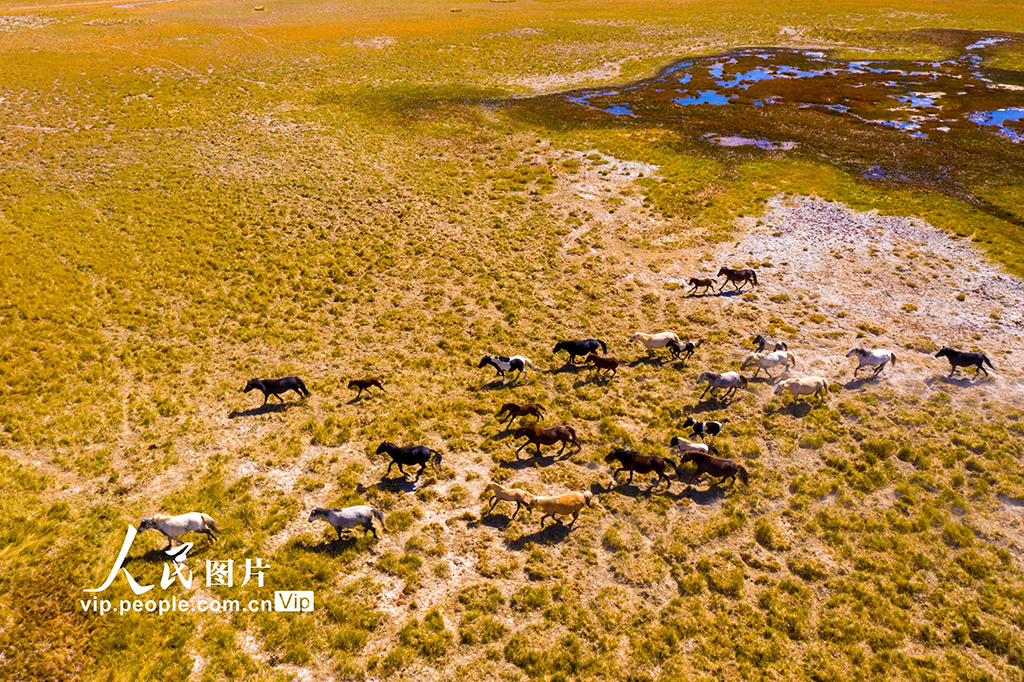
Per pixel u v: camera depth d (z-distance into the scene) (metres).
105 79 62.59
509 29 87.06
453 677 14.00
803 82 67.06
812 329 28.56
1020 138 50.22
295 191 42.56
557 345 26.03
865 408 23.11
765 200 41.41
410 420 22.75
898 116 56.47
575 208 41.03
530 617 15.51
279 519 18.22
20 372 24.44
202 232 36.69
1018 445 20.95
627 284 32.78
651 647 14.70
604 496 19.33
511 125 56.28
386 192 43.00
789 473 20.30
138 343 27.00
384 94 63.50
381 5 101.38
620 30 87.69
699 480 20.02
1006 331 27.83
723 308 30.48
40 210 38.06
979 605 15.76
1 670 13.75
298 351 27.05
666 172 46.16
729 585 16.23
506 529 18.14
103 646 14.39
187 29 82.19
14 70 62.97
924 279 32.19
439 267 34.28
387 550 17.36
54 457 20.52
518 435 20.86
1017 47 76.94
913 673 14.06
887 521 18.31
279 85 64.62
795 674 14.06
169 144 49.50
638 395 24.28
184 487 19.48
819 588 16.30
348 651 14.52
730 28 89.00
